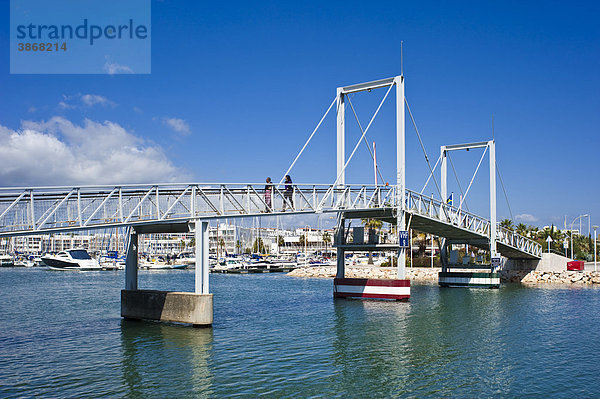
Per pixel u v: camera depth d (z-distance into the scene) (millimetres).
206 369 23531
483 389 21078
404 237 48844
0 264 153875
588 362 25594
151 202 30219
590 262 92875
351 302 49719
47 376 22375
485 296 56125
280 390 20578
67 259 122000
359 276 95625
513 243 72500
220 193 33406
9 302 50438
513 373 23500
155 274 106562
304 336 31359
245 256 156875
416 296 56094
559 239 112750
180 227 34625
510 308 45594
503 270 82188
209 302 33625
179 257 149125
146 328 33750
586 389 21188
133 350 27234
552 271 78250
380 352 27266
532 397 20172
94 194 27484
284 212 37062
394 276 92812
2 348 27906
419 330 33781
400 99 49094
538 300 52312
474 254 102062
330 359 25609
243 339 30234
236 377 22297
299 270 106062
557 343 30109
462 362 25359
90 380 21797
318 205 40469
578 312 43312
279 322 36719
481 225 66625
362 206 45188
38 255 182375
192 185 31906
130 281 37656
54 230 25234
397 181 49312
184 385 21141
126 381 21656
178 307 34531
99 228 27281
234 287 71625
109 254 149375
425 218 53062
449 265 70250
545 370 24078
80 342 29328
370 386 21266
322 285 76062
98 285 73188
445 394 20406
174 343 28969
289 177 39250
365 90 49781
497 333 33062
